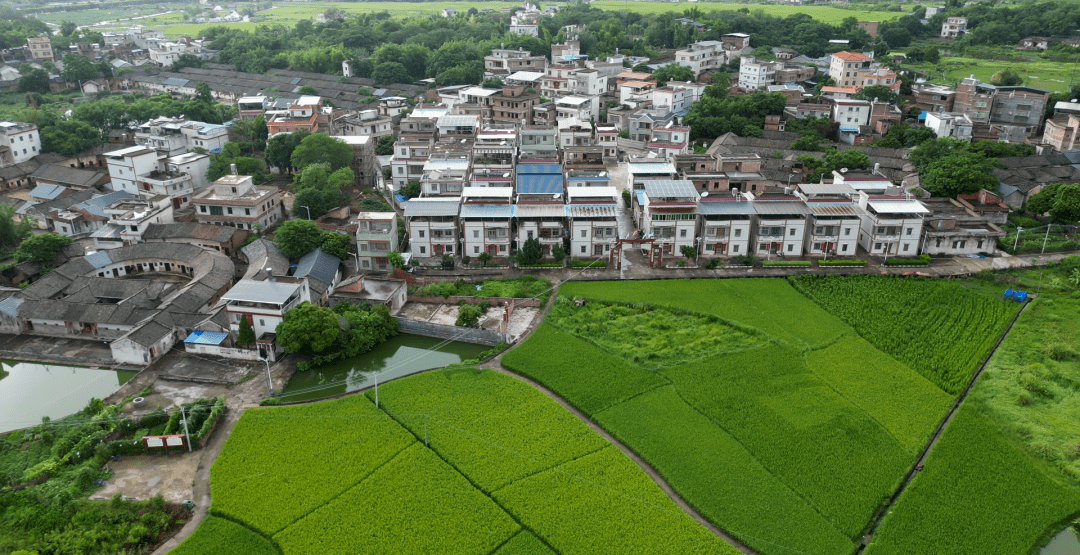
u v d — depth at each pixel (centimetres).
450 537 6950
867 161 16075
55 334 10694
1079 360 9838
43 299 10812
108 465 8000
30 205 14888
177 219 14300
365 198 16025
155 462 8056
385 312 10881
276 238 12725
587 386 9319
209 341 10138
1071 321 10862
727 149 18225
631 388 9275
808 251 13200
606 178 14650
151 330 10075
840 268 12688
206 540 6925
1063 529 7238
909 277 12256
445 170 14938
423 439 8306
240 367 9881
